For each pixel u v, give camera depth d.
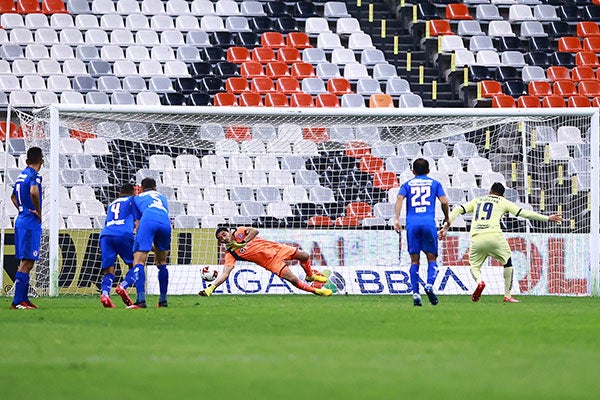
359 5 90.75
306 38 85.75
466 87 82.31
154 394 18.25
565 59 86.81
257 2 88.69
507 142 71.62
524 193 69.25
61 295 56.78
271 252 51.91
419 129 66.88
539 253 60.44
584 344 26.83
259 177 69.25
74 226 66.75
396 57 85.75
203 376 20.50
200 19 88.38
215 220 66.94
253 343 26.78
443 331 30.56
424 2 89.62
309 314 38.22
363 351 24.92
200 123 61.06
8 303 48.53
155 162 69.38
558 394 18.25
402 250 59.84
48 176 59.44
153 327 32.03
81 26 84.44
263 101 80.06
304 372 21.09
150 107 57.00
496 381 19.88
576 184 69.06
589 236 59.75
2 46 80.50
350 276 59.28
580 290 59.94
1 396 17.98
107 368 21.72
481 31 89.56
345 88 81.06
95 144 70.12
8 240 57.69
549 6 91.25
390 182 70.06
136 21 86.06
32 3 85.38
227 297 54.00
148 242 42.81
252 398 17.80
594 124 58.53
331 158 70.25
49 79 78.62
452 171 72.81
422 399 17.66
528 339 28.12
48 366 22.02
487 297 55.38
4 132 74.12
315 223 67.94
